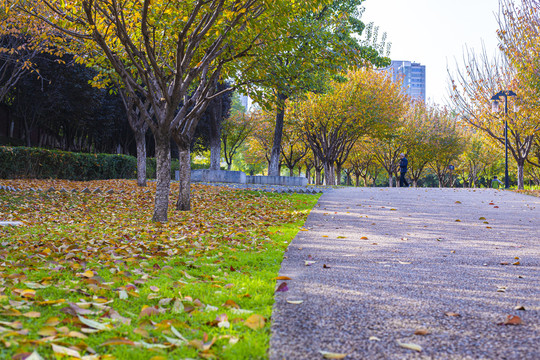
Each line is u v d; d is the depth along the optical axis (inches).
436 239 290.0
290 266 208.1
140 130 730.8
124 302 146.1
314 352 107.8
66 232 317.4
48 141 1296.8
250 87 407.8
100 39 352.8
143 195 615.2
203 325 125.3
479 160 2229.3
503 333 121.7
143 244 268.1
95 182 748.6
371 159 2062.0
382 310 141.4
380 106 1171.3
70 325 119.5
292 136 1530.5
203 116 1243.8
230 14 342.6
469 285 174.4
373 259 224.8
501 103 1093.8
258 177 989.2
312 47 418.0
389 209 473.1
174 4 349.7
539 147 1236.5
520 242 280.1
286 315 135.4
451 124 1868.8
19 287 155.8
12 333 105.1
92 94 941.8
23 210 441.1
